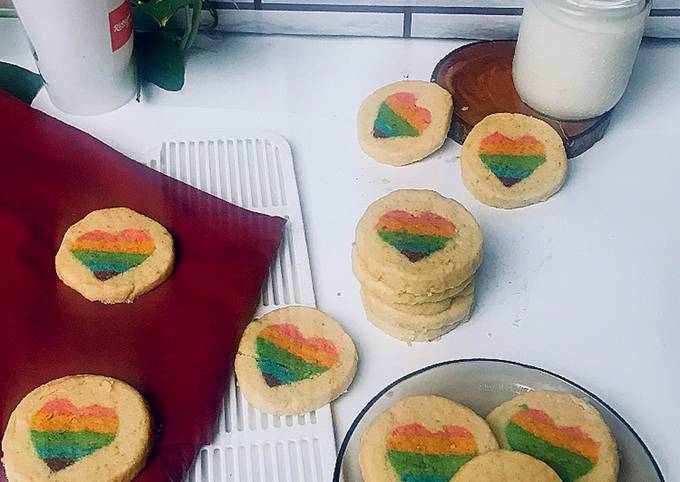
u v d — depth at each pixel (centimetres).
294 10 45
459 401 31
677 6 44
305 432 31
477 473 28
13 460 28
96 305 34
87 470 28
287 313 33
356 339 33
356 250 34
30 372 32
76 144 39
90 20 38
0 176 38
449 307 33
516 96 42
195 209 37
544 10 38
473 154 39
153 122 42
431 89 42
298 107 42
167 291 34
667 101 43
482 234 35
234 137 41
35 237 36
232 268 35
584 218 38
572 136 40
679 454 30
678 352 33
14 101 40
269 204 38
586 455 29
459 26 45
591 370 33
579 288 35
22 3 37
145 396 31
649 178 40
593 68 38
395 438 29
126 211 36
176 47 43
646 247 37
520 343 34
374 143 40
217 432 31
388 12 45
